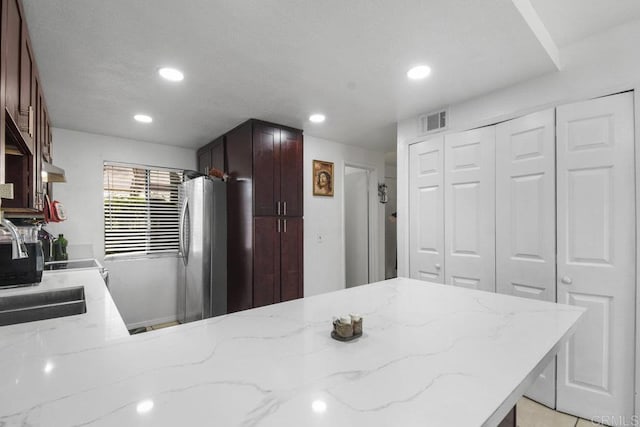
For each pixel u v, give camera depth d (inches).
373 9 55.1
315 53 70.0
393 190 226.8
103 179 133.0
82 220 127.7
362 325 46.6
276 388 29.3
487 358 36.2
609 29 70.1
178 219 152.8
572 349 76.9
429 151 108.9
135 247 140.2
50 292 68.3
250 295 116.3
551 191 79.8
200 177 125.8
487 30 61.6
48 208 90.4
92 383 29.8
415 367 33.8
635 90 67.2
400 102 99.5
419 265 112.2
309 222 140.2
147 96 93.1
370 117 114.4
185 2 52.9
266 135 119.7
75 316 51.6
